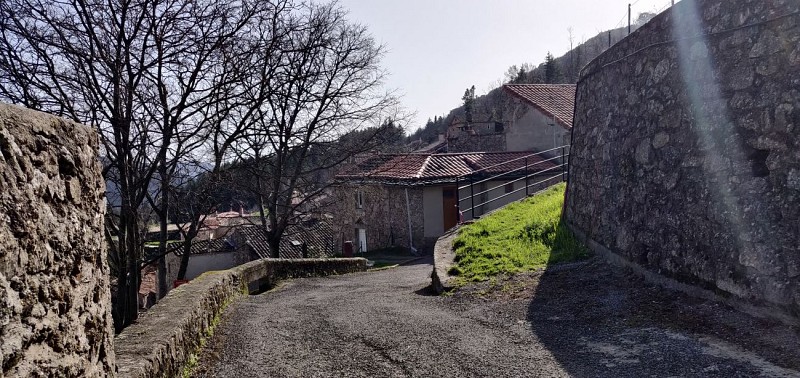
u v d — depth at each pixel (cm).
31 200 247
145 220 1540
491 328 621
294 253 3134
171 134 1232
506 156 2533
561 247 955
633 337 520
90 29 1098
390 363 534
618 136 814
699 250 584
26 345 235
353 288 1117
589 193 937
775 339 448
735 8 556
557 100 2397
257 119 1605
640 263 705
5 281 221
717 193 560
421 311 759
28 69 1084
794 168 471
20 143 241
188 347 574
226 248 3334
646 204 707
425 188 2466
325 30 1922
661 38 695
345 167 2395
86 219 310
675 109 654
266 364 570
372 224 2812
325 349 608
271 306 928
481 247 1048
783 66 494
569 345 526
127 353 429
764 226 491
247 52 1327
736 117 543
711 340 477
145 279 2884
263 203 2192
